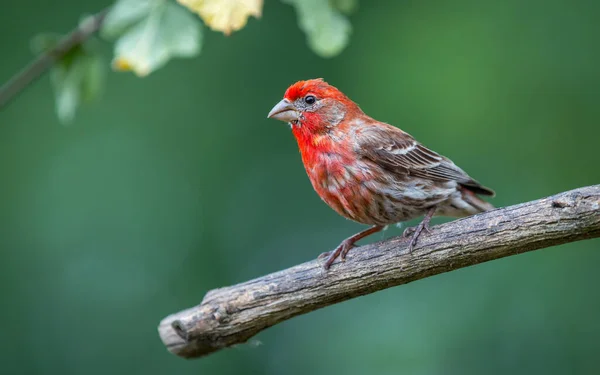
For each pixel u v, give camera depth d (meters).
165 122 13.14
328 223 12.93
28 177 12.95
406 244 7.03
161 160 13.00
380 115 12.78
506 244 6.55
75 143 13.08
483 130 12.40
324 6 7.56
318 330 11.91
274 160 13.10
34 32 13.12
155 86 13.26
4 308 12.35
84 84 8.17
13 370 12.14
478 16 12.98
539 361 10.91
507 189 12.20
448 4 13.18
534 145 12.34
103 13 8.04
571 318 10.98
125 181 12.91
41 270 12.55
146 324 12.36
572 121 12.28
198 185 12.95
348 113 8.45
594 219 6.17
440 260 6.84
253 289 7.34
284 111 8.49
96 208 12.80
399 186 8.28
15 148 13.02
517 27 12.81
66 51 8.08
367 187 8.24
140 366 12.20
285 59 13.24
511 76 12.55
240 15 6.24
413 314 11.41
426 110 12.60
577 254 11.22
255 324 7.34
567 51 12.56
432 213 8.45
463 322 11.21
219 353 12.08
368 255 7.14
